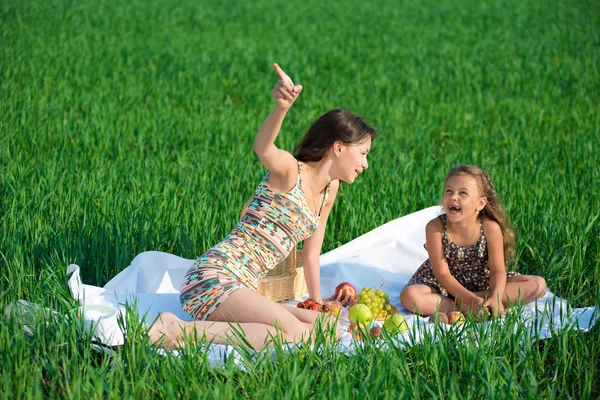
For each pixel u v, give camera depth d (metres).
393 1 29.19
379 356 4.17
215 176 8.12
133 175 7.93
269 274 5.94
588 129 10.69
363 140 5.11
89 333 4.39
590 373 4.14
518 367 4.24
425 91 13.67
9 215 6.18
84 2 23.39
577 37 19.42
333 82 14.21
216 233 6.65
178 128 10.22
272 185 5.12
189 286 4.93
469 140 10.17
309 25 22.56
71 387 3.91
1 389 3.87
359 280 6.28
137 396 3.75
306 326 4.77
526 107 12.19
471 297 5.45
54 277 5.07
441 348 4.16
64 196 6.86
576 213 6.84
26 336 4.42
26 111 10.37
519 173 8.59
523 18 23.78
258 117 11.38
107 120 10.20
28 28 17.78
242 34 20.16
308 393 3.85
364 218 7.06
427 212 6.92
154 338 4.57
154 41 17.94
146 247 6.22
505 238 5.68
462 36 20.55
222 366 4.23
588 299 5.73
